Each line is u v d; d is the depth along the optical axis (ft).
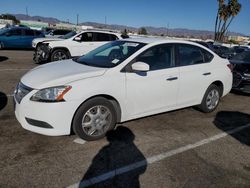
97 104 13.30
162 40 16.43
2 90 22.16
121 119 14.47
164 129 15.94
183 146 13.89
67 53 40.01
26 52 58.90
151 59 15.35
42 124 12.38
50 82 12.46
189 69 17.10
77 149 12.75
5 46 61.11
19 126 14.80
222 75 19.31
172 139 14.64
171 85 16.06
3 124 14.94
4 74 29.22
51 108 12.14
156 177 10.98
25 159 11.57
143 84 14.73
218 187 10.60
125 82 14.03
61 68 14.49
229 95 26.09
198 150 13.58
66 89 12.37
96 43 41.57
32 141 13.21
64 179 10.43
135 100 14.64
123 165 11.68
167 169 11.61
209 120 18.11
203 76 17.98
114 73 13.80
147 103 15.24
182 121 17.53
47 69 14.49
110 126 14.05
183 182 10.76
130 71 14.32
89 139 13.50
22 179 10.23
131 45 15.74
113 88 13.58
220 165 12.27
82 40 40.78
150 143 13.94
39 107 12.15
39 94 12.25
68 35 43.96
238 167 12.21
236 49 61.98
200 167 11.97
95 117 13.39
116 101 14.05
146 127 16.03
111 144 13.50
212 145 14.28
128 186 10.31
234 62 27.17
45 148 12.64
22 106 12.50
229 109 21.11
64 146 12.95
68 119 12.56
